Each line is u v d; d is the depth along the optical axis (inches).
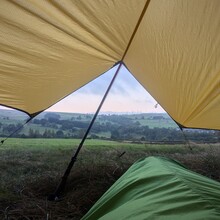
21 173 108.3
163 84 87.0
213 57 65.9
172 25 60.0
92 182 97.3
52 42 61.3
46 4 50.4
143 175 41.7
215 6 51.5
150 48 70.7
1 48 60.2
